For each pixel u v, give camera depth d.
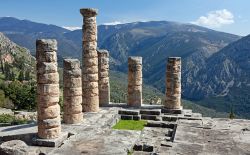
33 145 20.41
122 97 99.31
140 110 29.55
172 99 29.86
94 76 28.92
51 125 20.67
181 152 17.39
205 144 18.83
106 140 19.69
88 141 19.44
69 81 24.55
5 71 121.88
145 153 19.02
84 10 28.50
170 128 25.73
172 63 29.75
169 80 29.92
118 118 28.30
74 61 24.66
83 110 29.00
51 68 20.83
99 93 32.59
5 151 15.36
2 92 61.72
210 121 25.20
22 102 57.78
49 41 20.81
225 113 134.25
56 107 21.06
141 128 25.72
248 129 22.55
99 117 26.92
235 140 19.67
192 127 22.70
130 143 19.27
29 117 41.47
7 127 23.75
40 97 20.81
